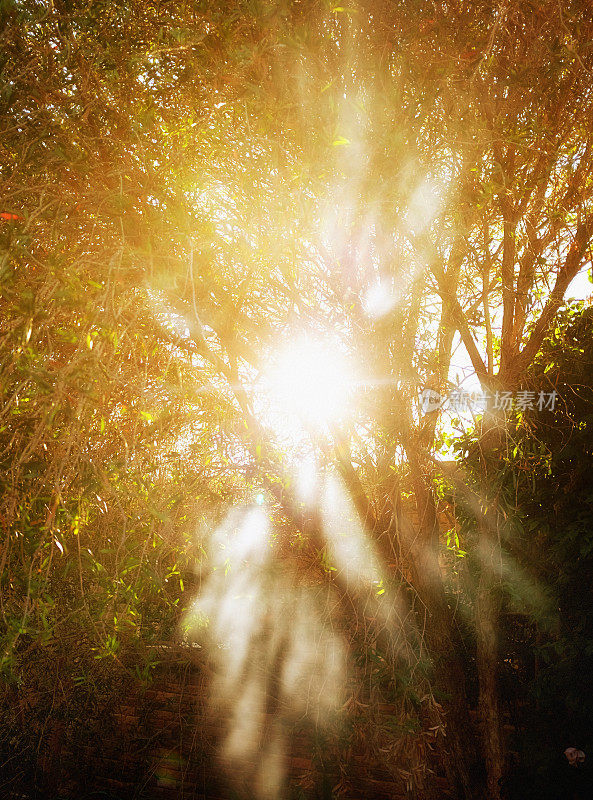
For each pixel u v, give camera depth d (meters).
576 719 3.77
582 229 3.29
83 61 2.15
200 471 2.78
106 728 5.11
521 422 3.54
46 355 1.89
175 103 2.41
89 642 3.51
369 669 3.27
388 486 3.24
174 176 2.29
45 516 1.93
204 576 3.93
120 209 2.06
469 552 3.95
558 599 3.75
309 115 2.29
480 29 2.69
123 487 2.16
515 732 4.13
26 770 4.88
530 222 3.17
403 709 3.13
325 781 3.69
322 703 3.54
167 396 2.43
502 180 2.70
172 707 5.05
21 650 3.88
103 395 2.03
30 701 4.61
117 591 2.26
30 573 1.87
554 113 2.98
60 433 2.00
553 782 3.58
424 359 2.83
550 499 3.81
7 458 1.91
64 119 2.14
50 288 1.86
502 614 4.20
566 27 2.55
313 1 2.31
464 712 3.72
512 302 3.58
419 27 2.55
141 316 2.32
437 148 2.65
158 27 2.30
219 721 5.14
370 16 2.56
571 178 3.19
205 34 2.12
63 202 2.12
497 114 2.87
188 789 5.16
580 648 3.62
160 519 2.19
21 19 1.90
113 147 2.31
